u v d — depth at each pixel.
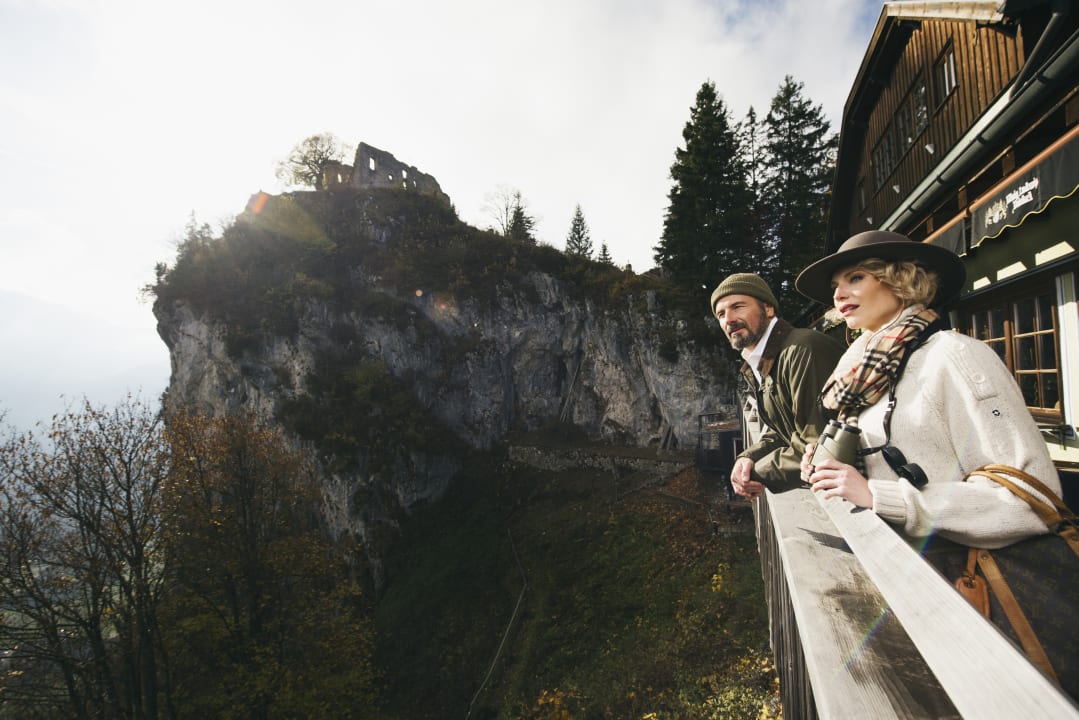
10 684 12.52
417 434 31.89
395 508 30.09
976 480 0.94
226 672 15.39
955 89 6.05
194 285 36.22
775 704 8.71
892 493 0.99
